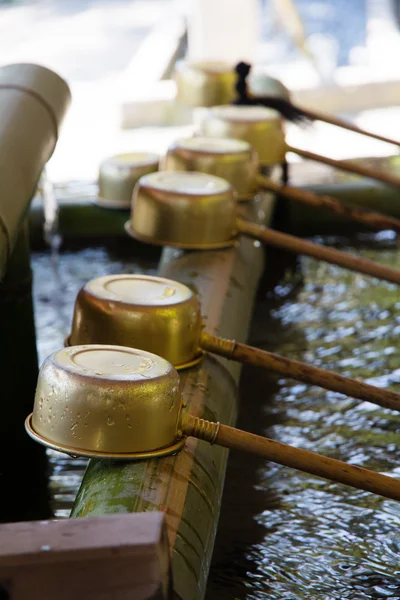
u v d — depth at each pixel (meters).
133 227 3.89
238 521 3.14
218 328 3.26
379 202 6.32
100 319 2.76
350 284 5.54
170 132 9.57
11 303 3.54
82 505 2.17
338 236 6.29
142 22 19.89
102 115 10.12
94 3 22.36
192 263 3.70
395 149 8.53
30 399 3.70
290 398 4.16
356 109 10.97
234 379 3.06
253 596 2.73
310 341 4.79
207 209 3.76
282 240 3.92
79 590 1.60
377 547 3.00
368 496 3.32
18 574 1.59
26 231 3.58
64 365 2.30
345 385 2.89
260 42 15.11
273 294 5.39
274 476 3.45
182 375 2.80
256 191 4.61
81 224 5.86
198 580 2.05
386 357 4.61
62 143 8.84
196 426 2.38
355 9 14.53
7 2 22.12
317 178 6.49
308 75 12.42
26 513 3.25
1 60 15.84
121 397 2.22
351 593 2.75
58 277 5.52
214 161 4.41
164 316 2.75
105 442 2.23
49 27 19.42
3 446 3.64
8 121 3.13
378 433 3.84
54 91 3.57
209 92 6.24
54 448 2.26
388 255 6.11
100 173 5.05
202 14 10.77
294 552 2.96
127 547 1.60
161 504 2.13
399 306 5.24
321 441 3.78
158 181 3.92
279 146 5.21
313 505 3.26
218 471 2.50
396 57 14.38
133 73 11.15
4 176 2.84
